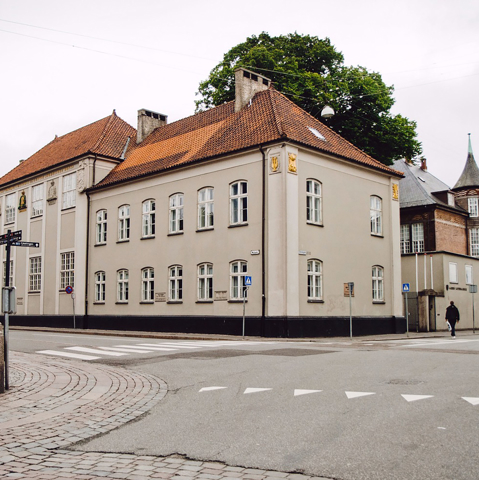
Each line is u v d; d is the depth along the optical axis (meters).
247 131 28.23
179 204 30.44
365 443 6.45
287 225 25.20
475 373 11.66
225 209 27.78
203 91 41.25
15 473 5.73
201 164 29.12
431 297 35.28
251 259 26.39
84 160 36.66
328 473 5.52
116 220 34.28
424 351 16.72
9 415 8.46
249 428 7.39
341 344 20.84
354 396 9.18
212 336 25.47
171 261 30.38
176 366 13.66
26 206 42.31
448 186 53.88
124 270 33.59
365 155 31.19
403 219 48.16
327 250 27.47
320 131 29.91
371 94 38.31
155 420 8.16
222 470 5.74
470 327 38.94
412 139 40.78
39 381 11.48
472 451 6.04
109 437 7.24
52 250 39.09
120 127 40.12
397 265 31.67
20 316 41.28
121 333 28.53
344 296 28.17
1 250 44.38
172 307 30.09
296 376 11.55
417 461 5.76
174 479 5.50
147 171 32.25
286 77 37.34
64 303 37.50
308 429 7.18
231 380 11.38
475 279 40.12
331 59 39.97
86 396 9.95
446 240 47.78
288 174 25.53
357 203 29.67
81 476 5.63
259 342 21.77
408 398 8.90
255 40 40.91
